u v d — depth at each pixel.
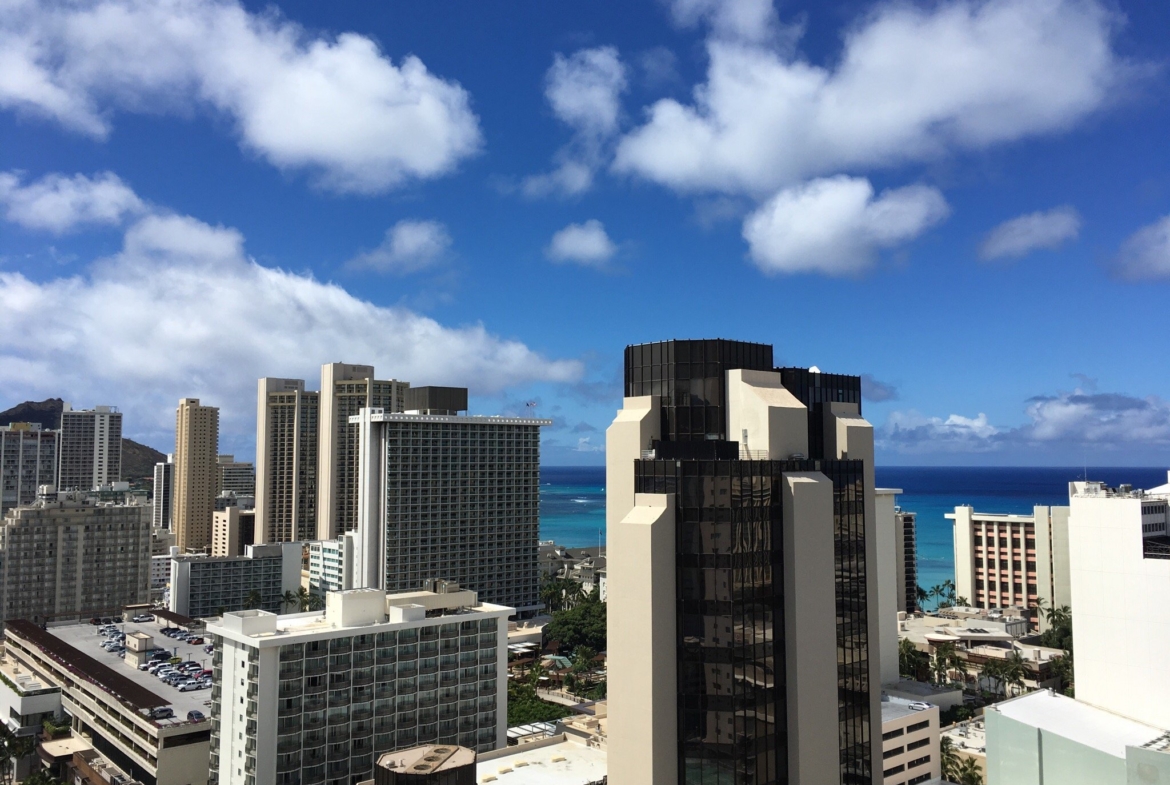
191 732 146.50
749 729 68.81
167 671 185.88
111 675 182.00
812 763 71.12
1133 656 103.81
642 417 77.12
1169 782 81.62
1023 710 103.38
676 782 69.50
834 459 82.06
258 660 119.56
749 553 70.00
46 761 170.88
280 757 119.69
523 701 182.25
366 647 129.50
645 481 73.56
